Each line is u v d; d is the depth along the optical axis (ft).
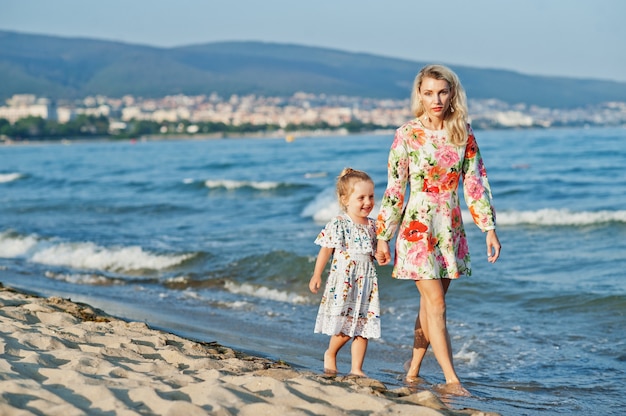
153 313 26.61
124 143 531.09
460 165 15.44
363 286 16.07
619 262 32.89
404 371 18.25
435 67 15.17
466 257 15.84
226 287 32.27
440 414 11.68
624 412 14.78
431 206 15.34
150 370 14.42
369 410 12.04
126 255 40.29
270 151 225.56
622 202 58.18
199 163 162.71
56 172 146.82
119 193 90.17
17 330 17.71
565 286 28.22
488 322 23.95
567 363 19.11
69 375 13.14
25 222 60.18
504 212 48.78
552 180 80.02
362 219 16.17
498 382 17.46
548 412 14.65
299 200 70.08
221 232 48.98
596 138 227.61
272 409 11.50
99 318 21.43
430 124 15.43
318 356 19.79
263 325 24.50
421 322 16.65
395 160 15.47
